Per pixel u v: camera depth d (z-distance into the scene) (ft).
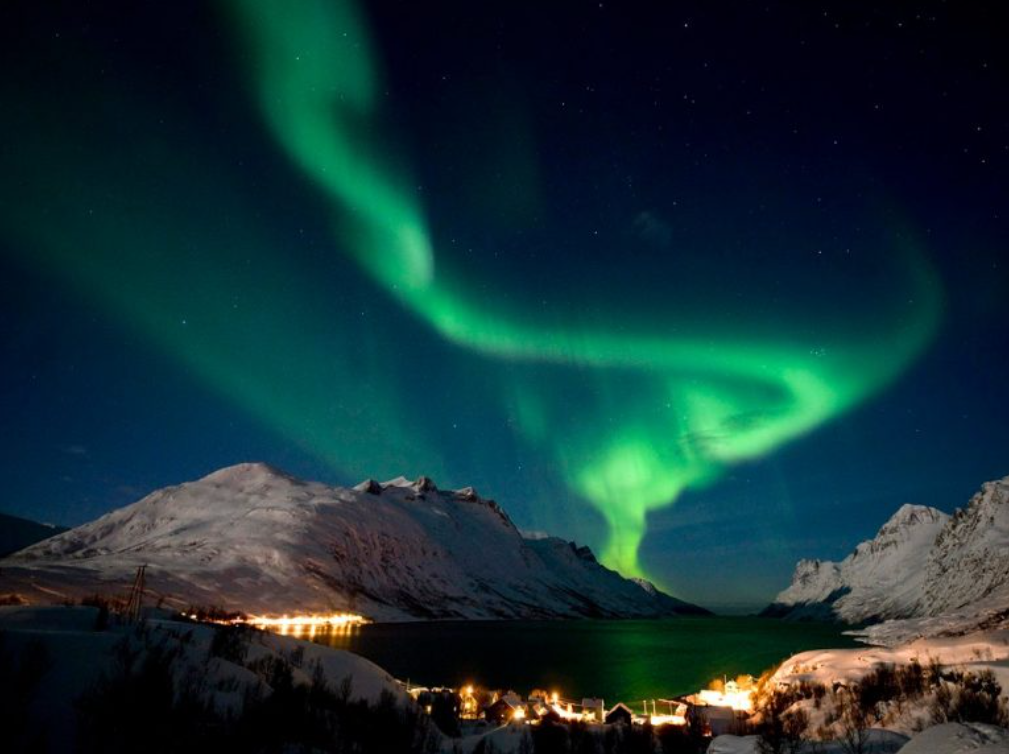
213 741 45.98
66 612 78.59
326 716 65.21
